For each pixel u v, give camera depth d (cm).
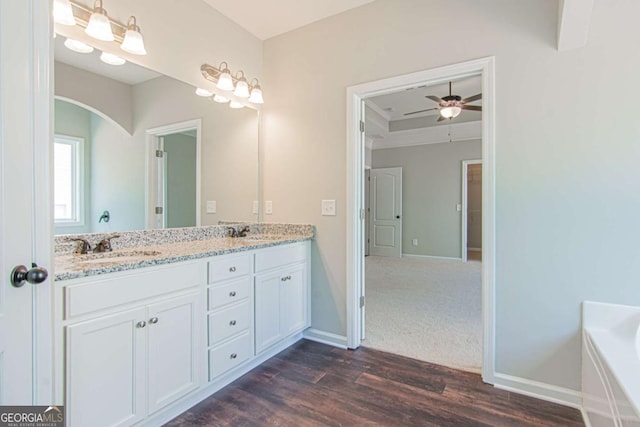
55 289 126
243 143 286
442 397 194
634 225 174
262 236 279
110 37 183
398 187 705
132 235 212
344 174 263
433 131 664
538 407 185
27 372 108
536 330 196
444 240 670
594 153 181
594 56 180
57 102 177
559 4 181
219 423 171
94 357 138
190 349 180
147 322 158
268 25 279
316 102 274
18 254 105
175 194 238
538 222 194
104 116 197
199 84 248
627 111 174
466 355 247
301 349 260
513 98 199
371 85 248
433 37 224
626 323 175
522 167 197
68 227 182
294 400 191
